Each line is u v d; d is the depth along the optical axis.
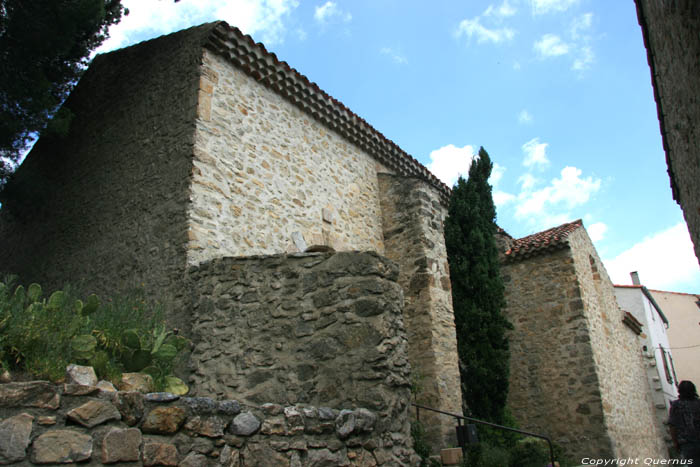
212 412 3.73
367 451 4.51
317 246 8.41
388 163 10.95
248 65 8.12
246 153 7.73
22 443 2.81
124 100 8.84
